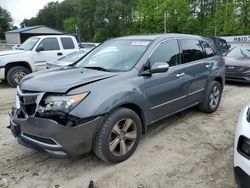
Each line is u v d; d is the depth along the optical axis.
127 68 4.11
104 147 3.52
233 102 7.08
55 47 10.54
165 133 4.86
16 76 9.58
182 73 4.83
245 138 2.66
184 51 5.09
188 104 5.18
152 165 3.76
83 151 3.40
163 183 3.37
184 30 54.72
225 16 47.25
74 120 3.22
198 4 59.91
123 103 3.67
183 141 4.54
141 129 4.07
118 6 70.62
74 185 3.36
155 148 4.27
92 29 82.38
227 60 9.72
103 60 4.49
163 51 4.59
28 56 9.76
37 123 3.29
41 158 3.99
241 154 2.67
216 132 4.92
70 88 3.30
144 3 60.62
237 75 9.33
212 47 6.17
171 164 3.79
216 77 5.90
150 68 4.23
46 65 9.55
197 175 3.53
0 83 10.56
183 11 54.88
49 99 3.29
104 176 3.52
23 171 3.66
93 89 3.44
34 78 3.74
